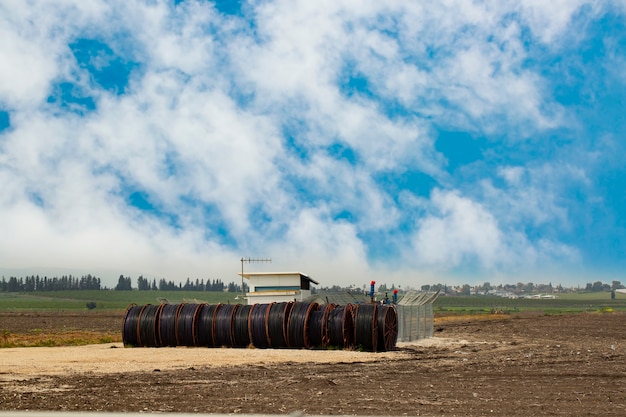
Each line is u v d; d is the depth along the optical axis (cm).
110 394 1931
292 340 3734
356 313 3666
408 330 4572
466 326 7094
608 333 5619
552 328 6444
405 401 1803
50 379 2284
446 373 2564
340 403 1764
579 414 1598
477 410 1652
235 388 2081
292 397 1883
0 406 1689
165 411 1623
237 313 3875
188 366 2775
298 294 5244
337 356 3300
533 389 2077
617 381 2298
